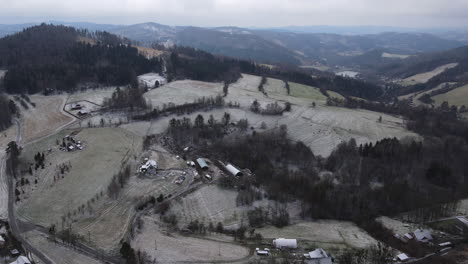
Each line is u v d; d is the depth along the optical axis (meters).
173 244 100.94
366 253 97.38
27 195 127.88
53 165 150.75
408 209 129.12
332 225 119.12
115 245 99.94
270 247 101.81
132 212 119.00
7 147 167.25
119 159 158.50
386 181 148.00
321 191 128.88
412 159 162.50
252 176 152.38
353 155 166.12
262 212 124.12
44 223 111.62
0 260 92.25
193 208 125.62
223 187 140.38
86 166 150.25
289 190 137.75
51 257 94.12
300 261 92.25
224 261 93.00
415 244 103.44
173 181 144.12
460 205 133.12
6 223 110.50
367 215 123.62
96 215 116.31
